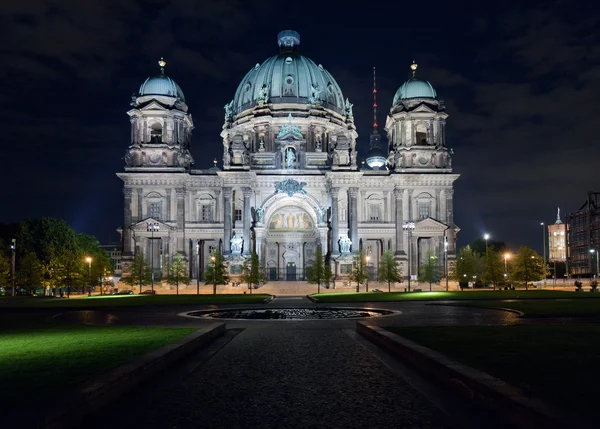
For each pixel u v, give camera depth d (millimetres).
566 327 28844
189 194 115625
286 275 124500
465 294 74688
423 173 114500
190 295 86250
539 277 99188
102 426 12180
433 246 115188
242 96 136250
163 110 113125
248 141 128750
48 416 10875
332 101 136625
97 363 17828
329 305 57281
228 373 18375
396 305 56094
